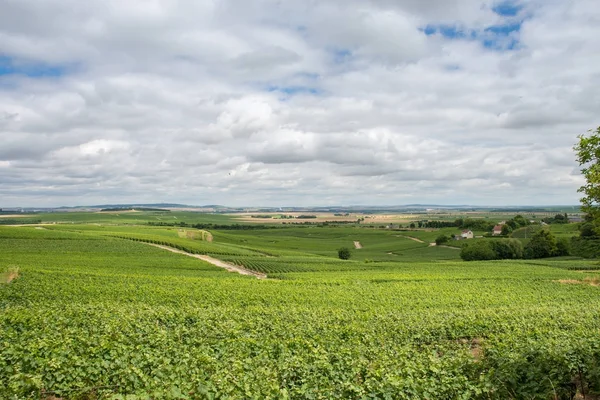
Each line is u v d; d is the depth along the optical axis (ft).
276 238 488.85
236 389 37.19
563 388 40.09
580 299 132.36
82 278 152.87
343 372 45.88
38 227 361.51
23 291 119.14
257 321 80.23
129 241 303.07
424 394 38.04
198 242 354.95
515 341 61.26
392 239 481.05
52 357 43.86
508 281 174.60
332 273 205.57
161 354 50.01
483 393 40.16
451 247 396.78
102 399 36.91
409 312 98.53
